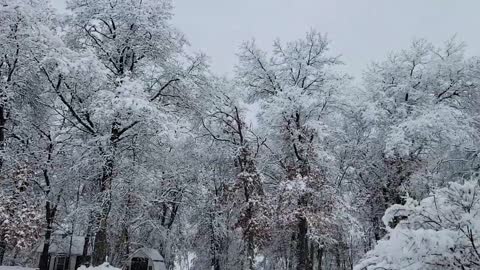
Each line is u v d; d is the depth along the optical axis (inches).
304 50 913.5
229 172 964.0
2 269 748.0
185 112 858.1
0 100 690.2
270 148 908.6
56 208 828.0
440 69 856.9
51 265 1241.4
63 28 786.8
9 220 575.2
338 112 900.6
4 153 665.6
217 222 1000.9
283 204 765.3
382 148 861.2
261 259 1174.3
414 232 211.3
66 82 727.7
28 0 714.8
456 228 223.5
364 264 230.4
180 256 1128.8
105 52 788.6
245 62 927.0
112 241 802.8
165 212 1075.3
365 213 876.6
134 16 774.5
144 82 799.1
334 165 870.4
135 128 764.6
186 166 973.2
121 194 742.5
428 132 750.5
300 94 824.3
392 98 861.2
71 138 778.2
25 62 698.2
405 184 789.2
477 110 859.4
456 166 842.8
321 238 791.1
